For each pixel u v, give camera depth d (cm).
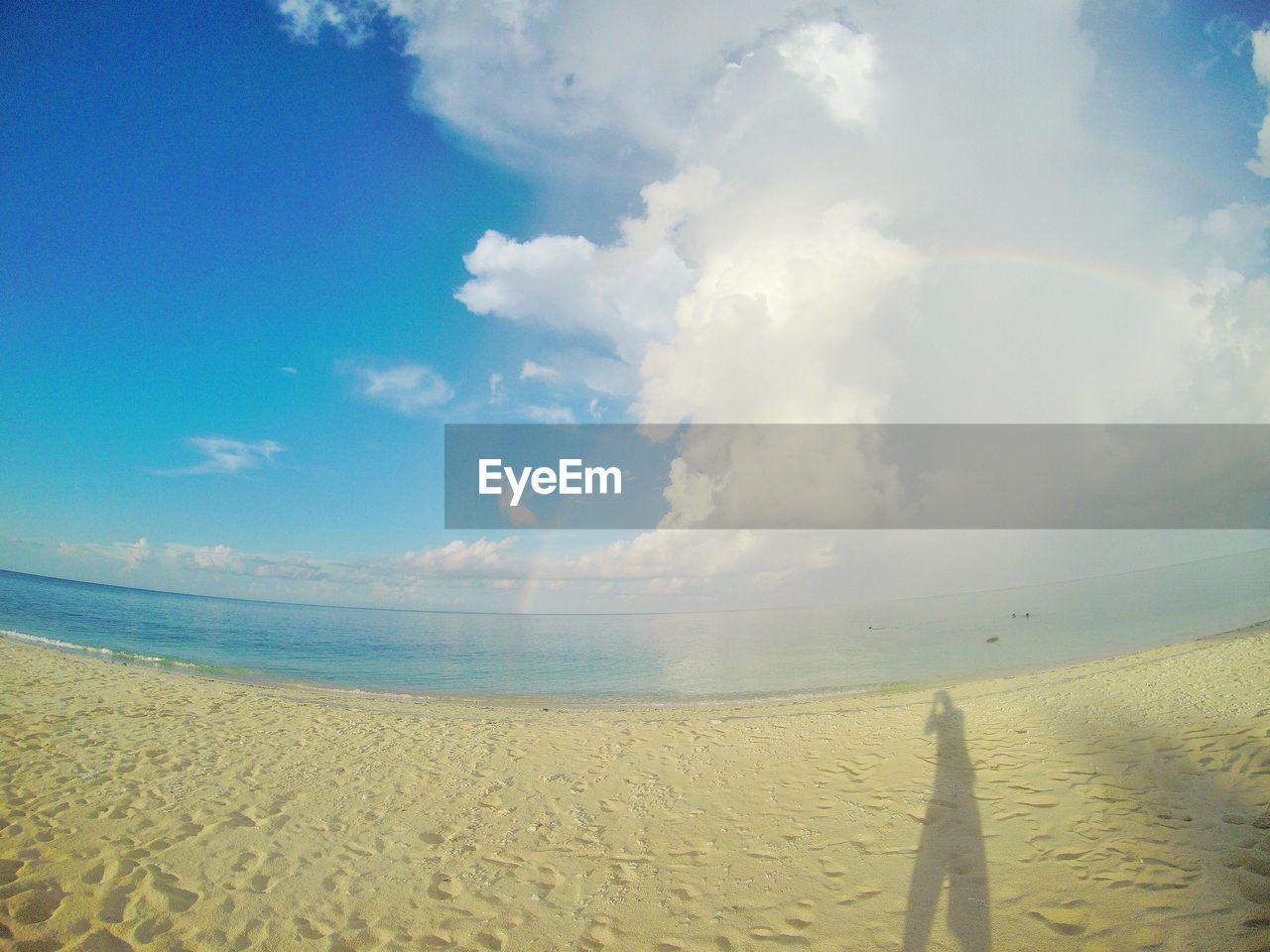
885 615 7175
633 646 4188
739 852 600
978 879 508
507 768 893
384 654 3269
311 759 932
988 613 5400
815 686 1794
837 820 653
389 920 500
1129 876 483
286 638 4066
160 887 548
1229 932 401
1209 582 5850
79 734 1029
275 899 531
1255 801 585
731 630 6419
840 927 460
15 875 562
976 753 829
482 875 575
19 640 2475
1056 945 412
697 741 1020
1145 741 794
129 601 8188
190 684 1570
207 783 812
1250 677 1095
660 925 482
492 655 3362
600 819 701
